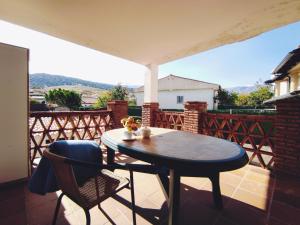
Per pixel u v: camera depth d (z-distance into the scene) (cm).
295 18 296
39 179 162
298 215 190
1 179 234
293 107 282
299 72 700
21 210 189
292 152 285
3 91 233
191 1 254
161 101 2189
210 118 422
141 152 155
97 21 313
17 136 246
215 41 392
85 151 179
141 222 174
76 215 183
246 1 253
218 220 181
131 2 257
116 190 146
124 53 467
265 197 226
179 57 495
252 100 2189
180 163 131
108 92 2155
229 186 256
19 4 266
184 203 211
